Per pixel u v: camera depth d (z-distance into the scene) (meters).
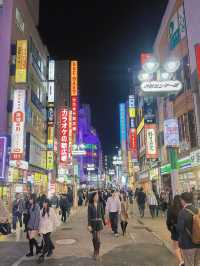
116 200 13.75
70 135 45.59
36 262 8.63
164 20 31.80
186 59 25.70
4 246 11.18
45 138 40.09
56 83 48.59
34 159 33.88
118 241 12.10
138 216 21.89
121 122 78.12
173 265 8.12
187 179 24.98
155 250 10.17
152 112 37.00
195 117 23.19
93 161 153.12
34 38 36.72
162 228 15.06
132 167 64.44
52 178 42.19
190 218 5.04
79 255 9.54
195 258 4.94
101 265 8.20
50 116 41.00
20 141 25.62
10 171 25.97
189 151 24.28
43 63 41.06
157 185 37.47
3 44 27.69
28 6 35.94
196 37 23.89
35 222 9.42
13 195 26.41
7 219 12.85
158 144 36.22
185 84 25.62
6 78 26.98
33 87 35.09
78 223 19.06
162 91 11.20
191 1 24.91
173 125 12.15
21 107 26.17
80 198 38.44
